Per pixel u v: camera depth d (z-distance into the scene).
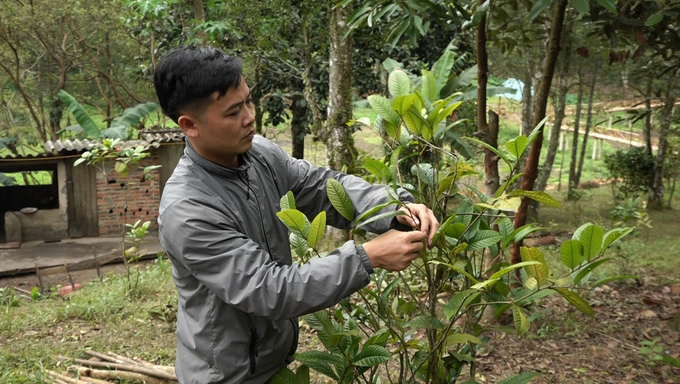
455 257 1.80
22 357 4.21
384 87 11.70
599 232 1.61
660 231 10.41
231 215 1.72
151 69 13.69
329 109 7.00
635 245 7.96
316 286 1.53
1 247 10.34
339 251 1.57
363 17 3.83
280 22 8.95
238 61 1.65
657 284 6.07
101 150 6.75
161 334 4.70
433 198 1.87
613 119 22.38
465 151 5.48
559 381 3.89
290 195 1.78
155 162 11.20
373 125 1.97
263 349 1.83
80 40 16.94
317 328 1.93
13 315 5.21
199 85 1.59
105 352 4.33
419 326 1.82
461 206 1.96
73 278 8.59
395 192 1.78
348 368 1.85
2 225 12.98
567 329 4.72
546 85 4.32
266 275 1.56
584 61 12.58
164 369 3.90
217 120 1.63
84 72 19.98
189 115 1.65
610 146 23.47
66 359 4.16
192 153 1.76
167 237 1.66
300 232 1.72
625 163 13.30
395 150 1.89
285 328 1.91
